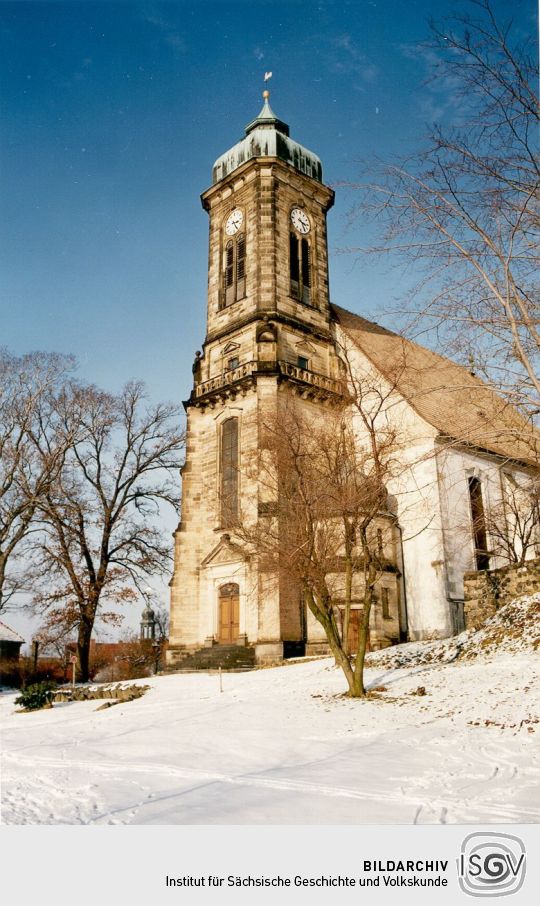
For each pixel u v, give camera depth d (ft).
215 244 181.47
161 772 54.70
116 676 229.66
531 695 69.56
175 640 151.12
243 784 48.32
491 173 48.96
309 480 96.53
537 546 154.61
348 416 116.26
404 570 144.87
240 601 144.15
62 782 52.39
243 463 151.12
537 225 49.32
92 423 168.96
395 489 150.61
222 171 183.73
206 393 162.91
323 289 179.01
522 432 53.62
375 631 131.95
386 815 38.45
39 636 181.06
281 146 179.22
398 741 60.29
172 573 159.12
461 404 56.85
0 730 93.76
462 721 65.67
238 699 94.53
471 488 150.82
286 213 175.73
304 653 137.49
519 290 51.42
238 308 170.40
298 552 93.86
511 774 46.78
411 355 98.32
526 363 49.44
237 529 138.51
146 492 176.45
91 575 164.14
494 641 96.22
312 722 73.05
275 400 150.61
